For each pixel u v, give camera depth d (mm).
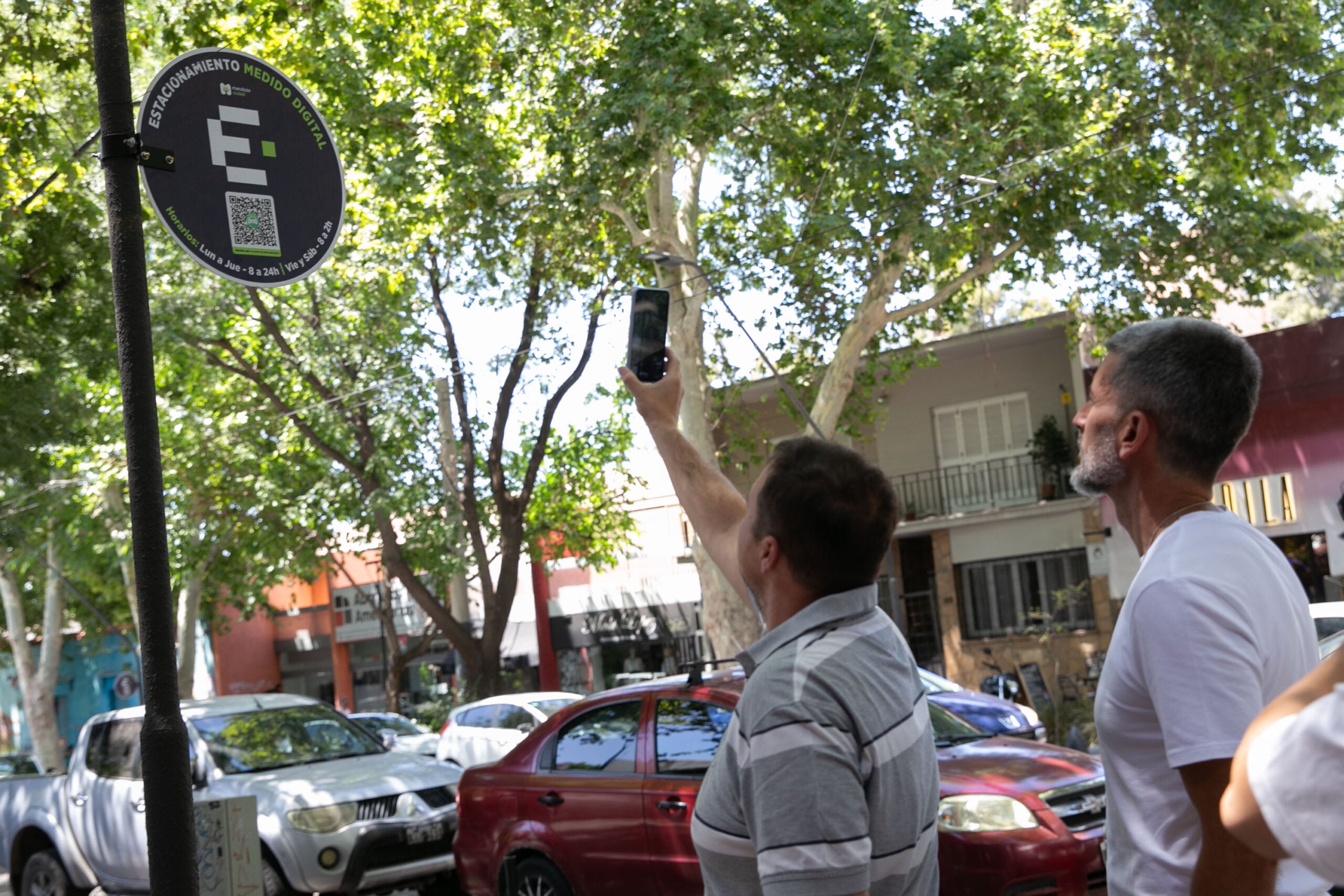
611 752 7773
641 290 3158
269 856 9367
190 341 24031
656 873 7223
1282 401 22453
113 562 33938
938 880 2387
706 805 2242
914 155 17859
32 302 13219
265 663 44031
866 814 2047
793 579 2342
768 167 21078
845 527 2291
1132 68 18422
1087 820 6977
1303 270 22859
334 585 42406
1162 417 2414
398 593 40438
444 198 18578
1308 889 2191
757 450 25266
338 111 19094
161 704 5688
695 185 21703
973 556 27297
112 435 24719
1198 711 2016
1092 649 25328
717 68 17406
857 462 2361
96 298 13359
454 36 18875
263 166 6254
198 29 14078
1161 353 2422
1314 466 22000
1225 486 23062
